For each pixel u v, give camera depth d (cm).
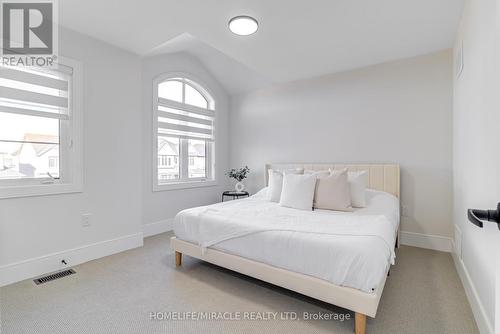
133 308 168
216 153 433
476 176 165
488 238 139
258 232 181
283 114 392
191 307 170
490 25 133
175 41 313
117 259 251
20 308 167
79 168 239
